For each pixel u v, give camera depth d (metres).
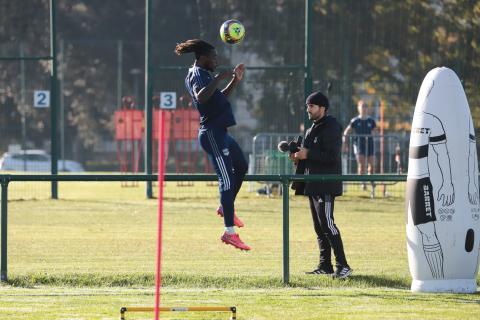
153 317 17.78
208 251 27.59
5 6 95.00
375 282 22.27
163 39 105.56
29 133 98.50
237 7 66.31
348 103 48.38
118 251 27.59
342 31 61.59
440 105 20.50
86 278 22.50
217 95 20.08
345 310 18.45
